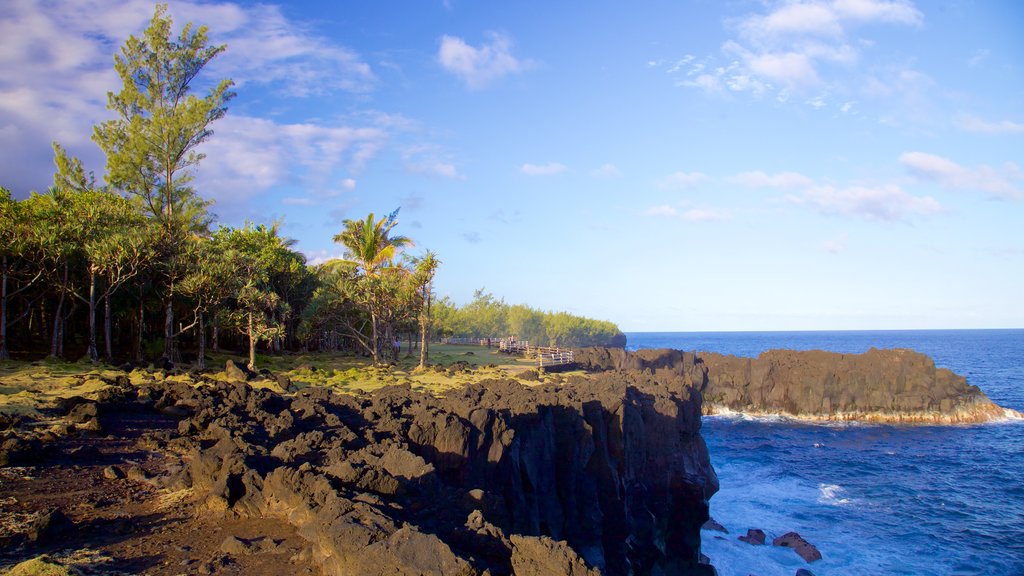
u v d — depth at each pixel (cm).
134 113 5012
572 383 3862
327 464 1565
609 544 2705
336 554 1013
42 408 2233
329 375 3978
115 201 4462
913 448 6022
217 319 4078
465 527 1172
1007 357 18550
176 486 1518
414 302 4903
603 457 2769
